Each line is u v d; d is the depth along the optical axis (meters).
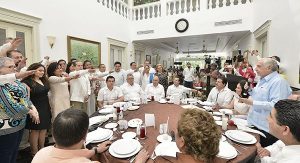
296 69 2.55
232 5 5.10
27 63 3.26
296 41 2.55
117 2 5.78
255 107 1.78
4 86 1.55
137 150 1.21
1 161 1.59
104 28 5.20
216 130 0.74
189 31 5.66
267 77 1.76
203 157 0.71
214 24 5.33
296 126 0.77
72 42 4.10
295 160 0.76
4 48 1.67
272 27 3.49
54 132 0.81
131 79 3.33
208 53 14.11
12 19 2.92
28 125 2.20
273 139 1.64
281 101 0.88
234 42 7.89
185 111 0.82
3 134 1.56
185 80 6.61
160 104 2.62
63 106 2.58
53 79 2.46
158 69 4.71
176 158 0.78
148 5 6.18
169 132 1.53
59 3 3.78
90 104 3.54
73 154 0.81
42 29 3.44
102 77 3.74
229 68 4.93
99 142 1.37
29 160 2.24
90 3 4.64
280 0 3.11
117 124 1.72
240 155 1.18
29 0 3.18
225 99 2.72
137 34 6.46
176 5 5.84
